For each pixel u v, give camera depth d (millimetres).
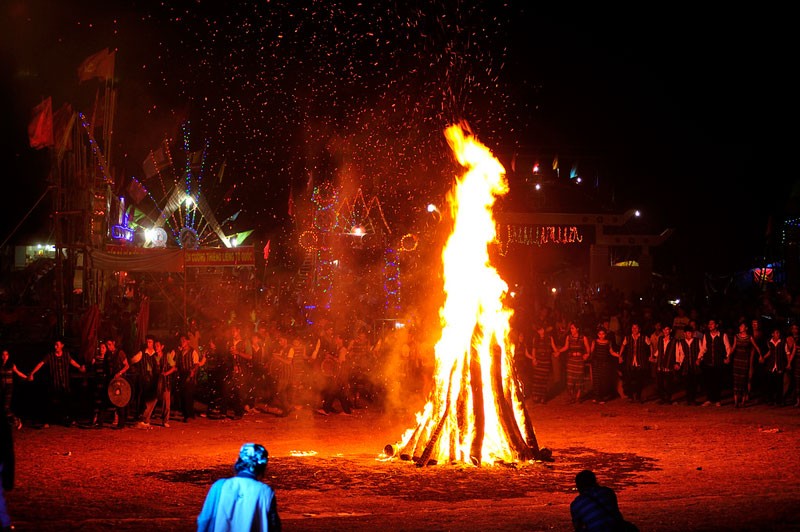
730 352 19812
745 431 16141
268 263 37781
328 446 15227
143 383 17750
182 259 22750
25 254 35812
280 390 19297
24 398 20297
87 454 14164
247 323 25438
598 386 20891
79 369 18234
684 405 20062
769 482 11523
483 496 10891
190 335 19531
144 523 8906
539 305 32719
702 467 12773
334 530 8625
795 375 19172
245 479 5629
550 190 35281
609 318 24109
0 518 6680
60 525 8750
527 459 13242
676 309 22484
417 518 9312
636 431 16469
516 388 13945
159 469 12719
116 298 27266
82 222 22797
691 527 8406
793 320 21406
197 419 18859
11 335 24562
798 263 28500
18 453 14211
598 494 6363
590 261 35500
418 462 12961
